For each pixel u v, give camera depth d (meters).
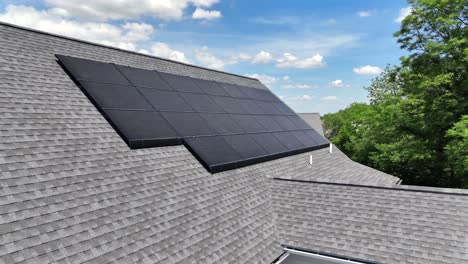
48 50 10.55
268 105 18.98
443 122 24.78
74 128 8.24
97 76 10.65
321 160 16.69
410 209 9.43
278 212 10.30
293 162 14.66
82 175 7.05
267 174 12.45
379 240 8.53
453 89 24.27
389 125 29.20
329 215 9.80
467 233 8.19
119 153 8.48
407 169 32.34
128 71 12.26
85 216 6.20
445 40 24.91
